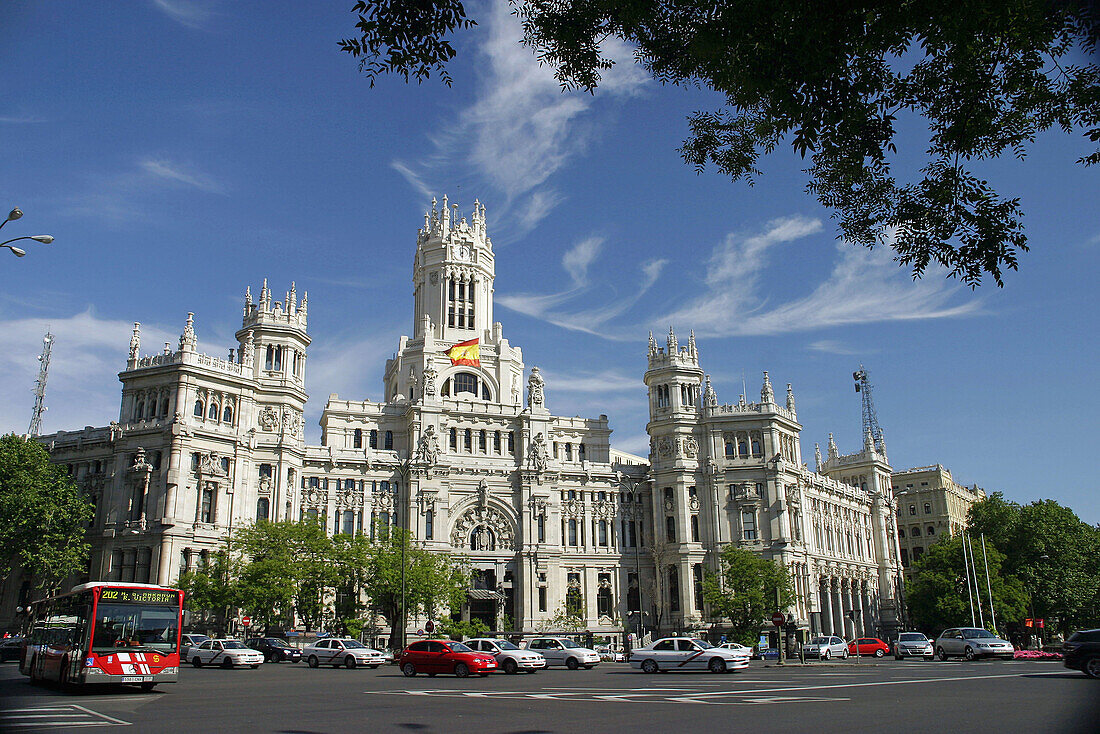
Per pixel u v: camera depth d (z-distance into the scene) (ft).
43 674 159.02
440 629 339.77
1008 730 82.07
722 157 91.09
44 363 455.63
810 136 74.95
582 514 419.33
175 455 342.23
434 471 399.03
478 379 439.22
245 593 297.33
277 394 380.37
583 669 239.09
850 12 67.46
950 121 78.02
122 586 144.66
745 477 413.80
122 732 86.53
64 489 322.96
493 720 96.32
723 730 84.43
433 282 464.24
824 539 463.01
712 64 75.82
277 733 84.99
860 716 95.96
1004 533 472.44
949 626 432.25
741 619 351.46
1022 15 67.92
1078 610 467.11
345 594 336.29
